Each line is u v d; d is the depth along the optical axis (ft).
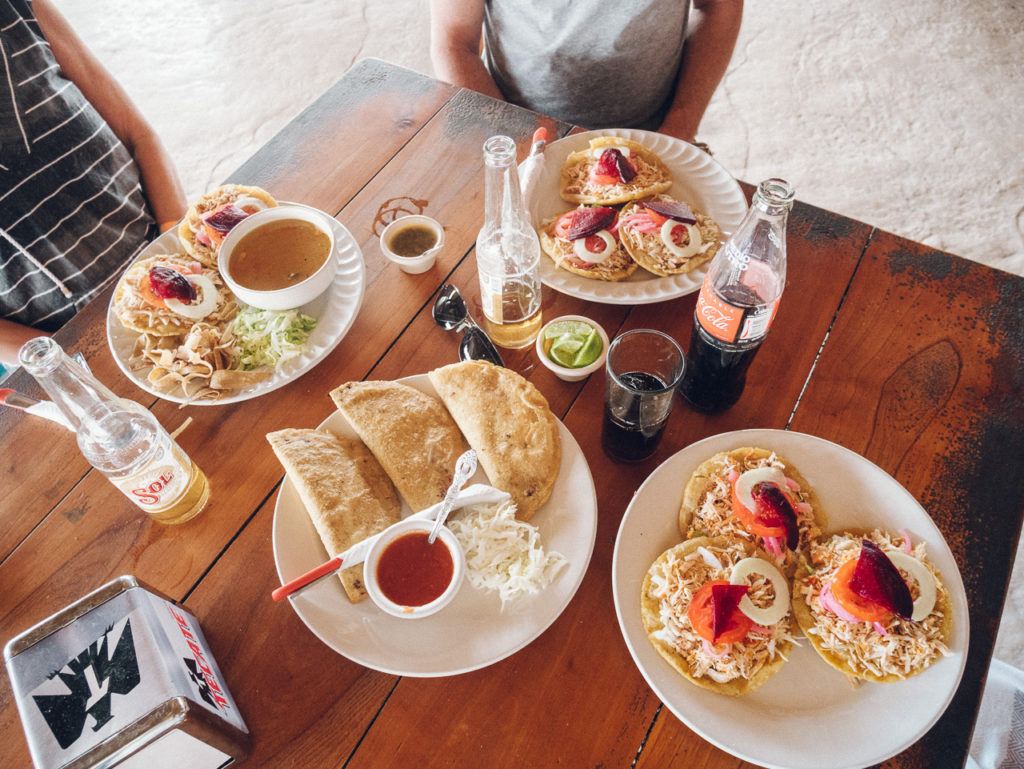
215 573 3.01
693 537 2.82
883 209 8.76
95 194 5.03
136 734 2.16
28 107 4.63
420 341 3.72
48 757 2.14
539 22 5.32
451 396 3.25
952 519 3.01
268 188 4.43
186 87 10.90
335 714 2.66
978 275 3.80
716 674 2.50
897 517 2.82
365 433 3.14
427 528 2.79
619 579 2.68
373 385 3.30
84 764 2.12
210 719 2.34
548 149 4.32
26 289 4.96
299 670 2.75
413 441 3.14
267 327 3.54
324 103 4.90
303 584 2.63
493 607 2.73
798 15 11.13
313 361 3.51
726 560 2.70
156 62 11.33
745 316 2.78
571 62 5.37
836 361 3.52
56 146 4.80
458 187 4.38
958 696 2.58
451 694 2.68
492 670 2.72
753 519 2.73
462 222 4.20
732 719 2.41
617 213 4.05
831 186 9.04
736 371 3.12
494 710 2.64
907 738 2.33
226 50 11.37
